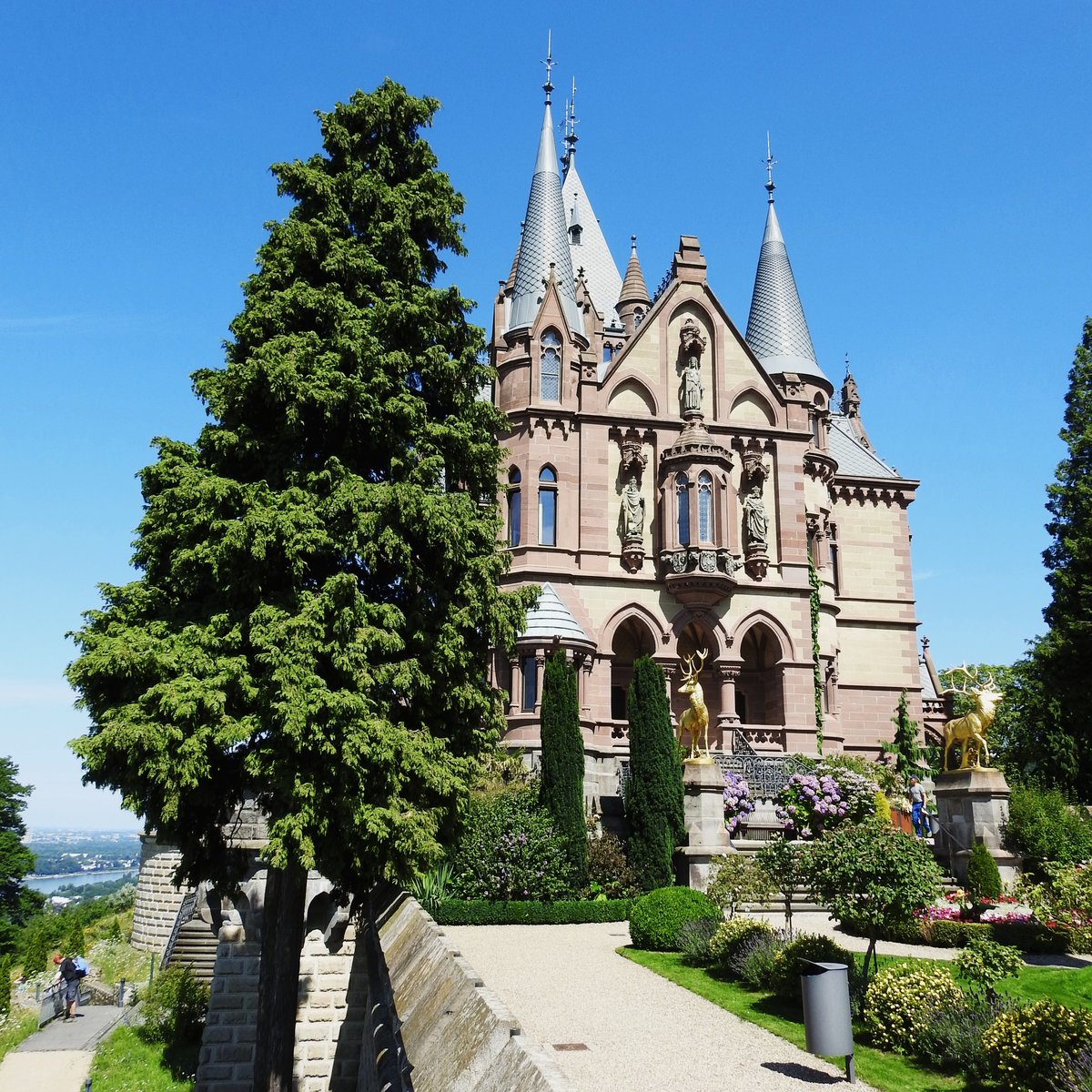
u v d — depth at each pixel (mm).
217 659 16281
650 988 16188
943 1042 11984
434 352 19578
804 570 41219
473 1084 7145
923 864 14336
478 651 19422
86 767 16312
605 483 40531
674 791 27766
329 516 17281
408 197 20641
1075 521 40281
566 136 66312
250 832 23281
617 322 61469
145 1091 25719
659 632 39594
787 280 50625
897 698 47438
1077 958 18469
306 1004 22188
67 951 49219
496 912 24375
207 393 18656
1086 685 38031
